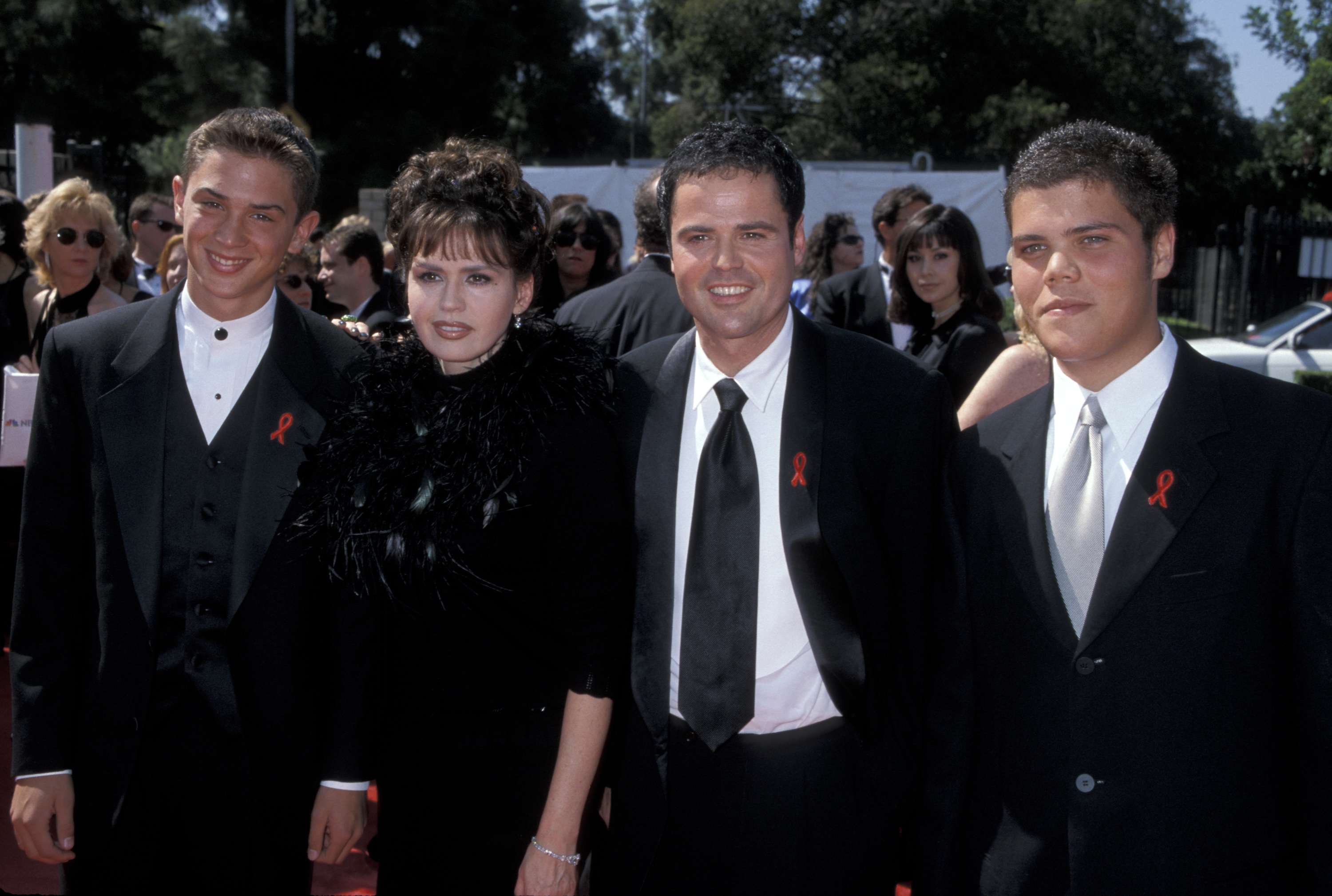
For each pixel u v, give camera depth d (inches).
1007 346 149.7
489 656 70.2
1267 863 58.7
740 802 70.1
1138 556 59.3
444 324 67.6
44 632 71.7
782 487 69.1
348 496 69.1
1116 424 62.4
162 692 72.3
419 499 66.2
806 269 242.7
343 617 73.4
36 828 70.6
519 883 68.8
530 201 69.9
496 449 66.4
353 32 944.9
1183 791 58.0
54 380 72.9
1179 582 58.5
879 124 1061.8
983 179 438.9
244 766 72.7
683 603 70.2
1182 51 1099.3
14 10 819.4
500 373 69.1
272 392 73.4
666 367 73.9
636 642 70.4
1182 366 62.0
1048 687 61.5
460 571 68.1
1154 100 1057.5
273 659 72.2
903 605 71.1
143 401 72.0
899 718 71.6
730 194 66.4
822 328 74.5
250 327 74.7
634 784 71.5
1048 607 61.7
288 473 72.7
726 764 70.2
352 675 73.6
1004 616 64.2
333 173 914.1
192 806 72.9
